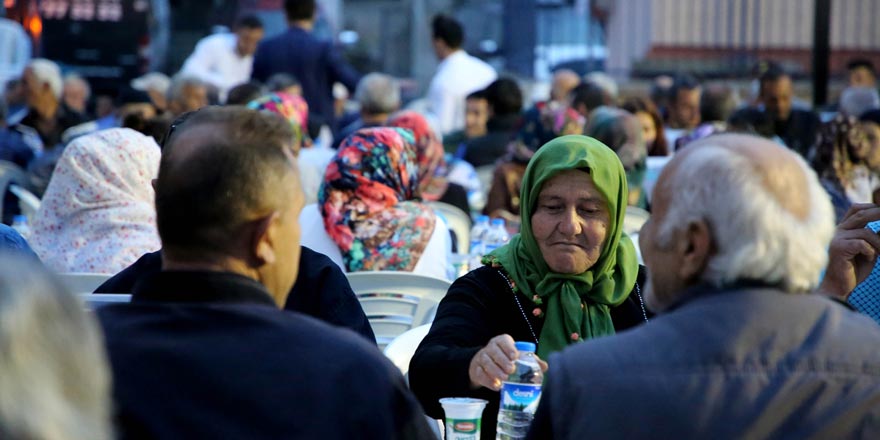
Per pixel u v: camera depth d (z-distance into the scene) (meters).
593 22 37.00
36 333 3.12
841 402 4.42
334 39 36.44
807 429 4.39
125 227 8.48
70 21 33.72
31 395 3.08
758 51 35.25
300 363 4.31
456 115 24.28
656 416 4.39
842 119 11.77
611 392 4.43
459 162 16.20
